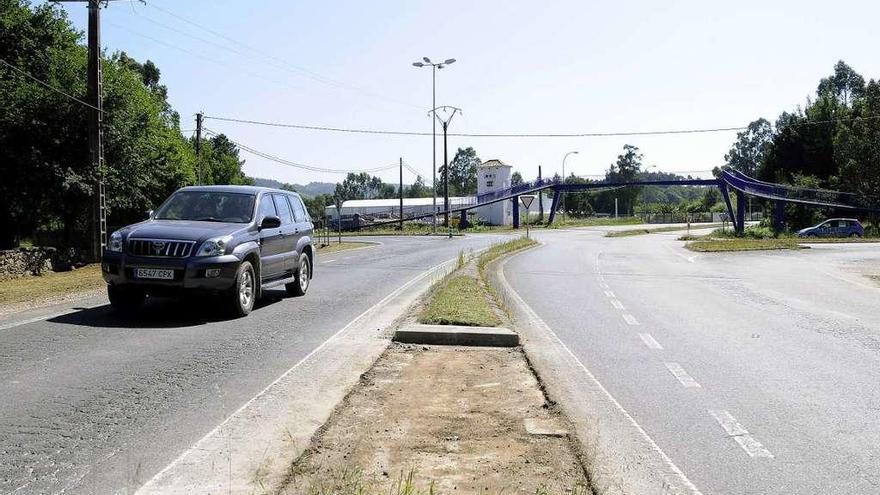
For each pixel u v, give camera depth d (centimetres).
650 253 3094
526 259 2609
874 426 553
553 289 1568
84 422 523
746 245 3638
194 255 992
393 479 418
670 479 435
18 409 554
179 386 634
